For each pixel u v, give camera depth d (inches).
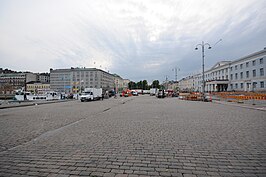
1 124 354.9
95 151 188.7
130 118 422.9
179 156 173.2
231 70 2522.1
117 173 138.9
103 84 4389.8
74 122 374.0
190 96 1365.7
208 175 134.7
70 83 4242.1
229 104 881.5
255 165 152.0
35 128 313.4
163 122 362.6
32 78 5073.8
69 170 144.9
